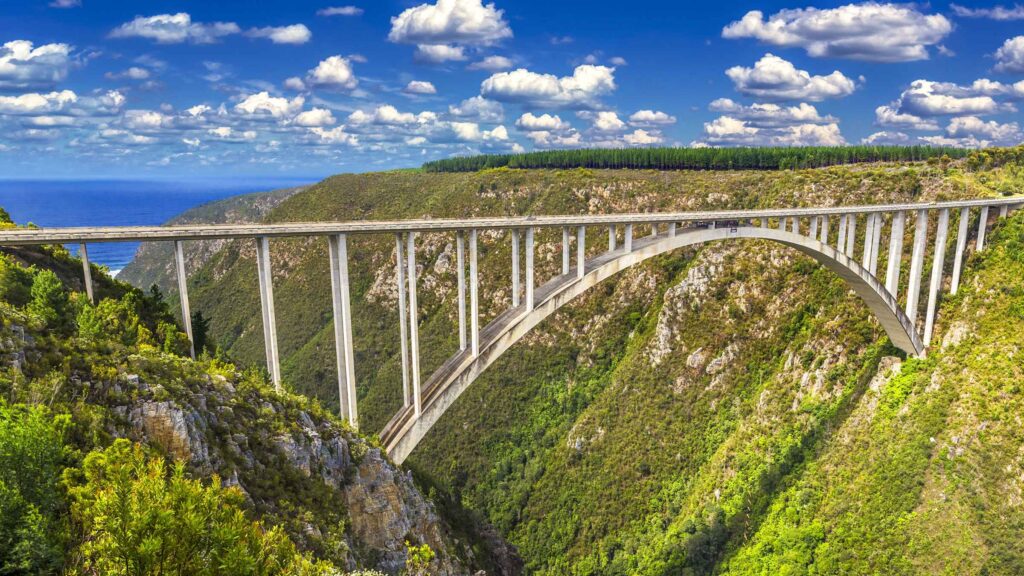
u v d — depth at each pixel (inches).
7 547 549.0
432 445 3164.4
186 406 920.3
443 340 3644.2
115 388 873.5
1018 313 1978.3
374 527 1171.3
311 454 1103.6
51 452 631.2
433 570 1212.5
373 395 3506.4
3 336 827.4
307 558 829.2
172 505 573.3
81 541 599.5
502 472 2896.2
